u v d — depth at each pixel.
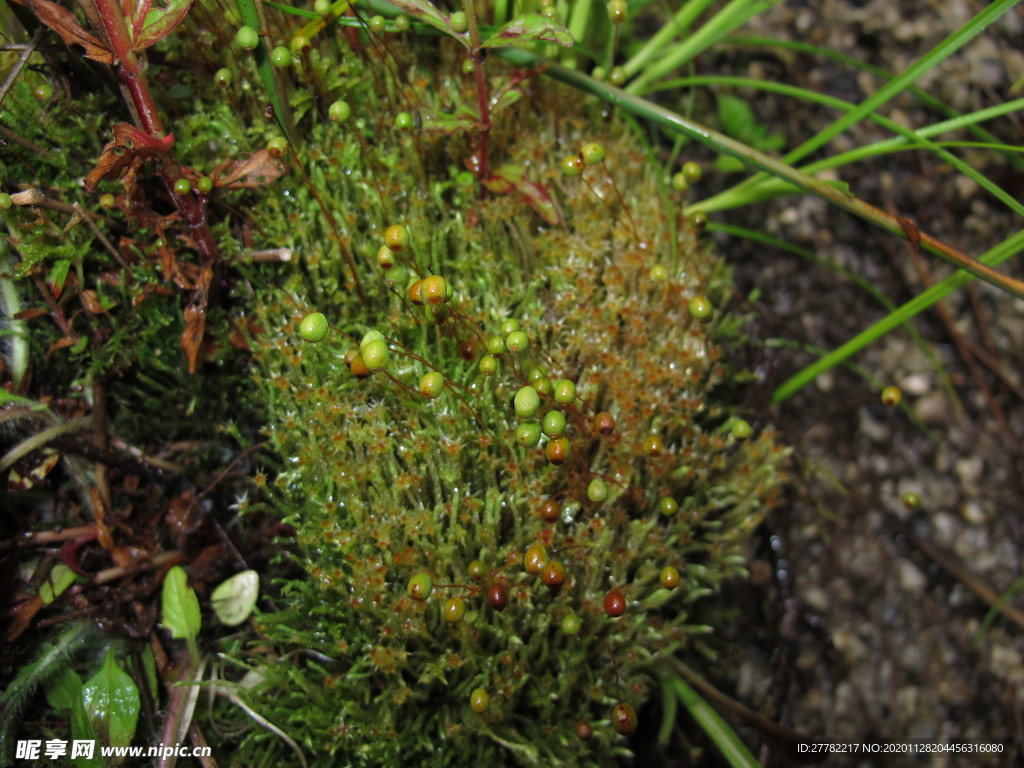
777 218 0.14
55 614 0.09
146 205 0.09
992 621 0.13
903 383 0.14
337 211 0.10
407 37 0.11
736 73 0.15
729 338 0.12
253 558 0.10
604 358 0.10
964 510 0.13
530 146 0.11
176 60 0.10
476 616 0.09
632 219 0.11
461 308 0.09
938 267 0.14
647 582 0.10
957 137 0.14
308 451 0.09
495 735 0.09
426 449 0.09
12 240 0.09
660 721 0.11
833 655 0.12
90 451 0.09
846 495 0.13
